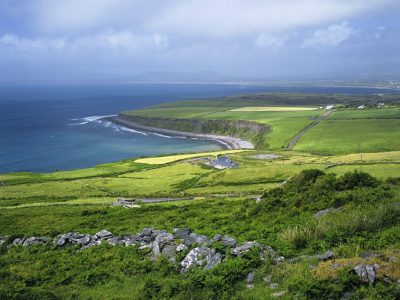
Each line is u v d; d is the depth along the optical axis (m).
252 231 27.39
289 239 22.92
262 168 117.56
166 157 171.75
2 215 69.38
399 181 45.28
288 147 195.38
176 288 18.70
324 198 37.44
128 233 34.56
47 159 197.00
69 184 123.88
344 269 16.30
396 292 14.47
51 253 30.89
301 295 15.71
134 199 91.00
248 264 19.73
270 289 17.19
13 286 21.70
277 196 45.19
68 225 51.56
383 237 20.72
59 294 21.03
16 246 35.38
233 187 99.38
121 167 152.25
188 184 113.19
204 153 181.12
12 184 127.94
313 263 18.62
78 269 25.52
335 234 22.03
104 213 61.16
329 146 185.50
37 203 94.62
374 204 32.03
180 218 44.97
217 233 28.86
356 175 43.84
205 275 19.23
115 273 23.64
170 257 24.55
